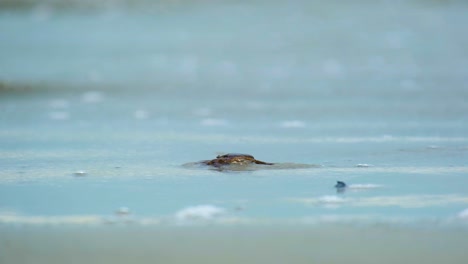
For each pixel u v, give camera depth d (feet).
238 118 151.12
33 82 205.46
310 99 173.88
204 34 279.28
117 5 322.75
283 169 98.63
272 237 68.64
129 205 81.30
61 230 71.77
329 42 262.47
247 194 85.15
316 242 67.00
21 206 81.41
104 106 171.63
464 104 160.25
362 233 69.62
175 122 147.43
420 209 77.87
